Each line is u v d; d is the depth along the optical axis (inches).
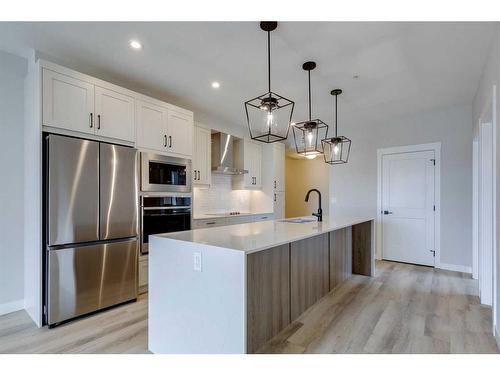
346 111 170.7
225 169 186.9
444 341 84.2
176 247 75.0
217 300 66.4
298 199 313.6
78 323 96.7
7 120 105.6
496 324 86.1
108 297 107.7
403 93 142.0
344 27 86.9
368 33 90.1
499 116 86.0
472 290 128.9
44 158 94.8
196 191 186.2
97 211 104.7
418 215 176.9
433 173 171.5
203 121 180.7
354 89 136.9
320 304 112.4
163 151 133.1
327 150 226.1
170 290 76.2
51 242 93.4
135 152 117.5
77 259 99.5
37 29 89.0
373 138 195.5
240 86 135.3
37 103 94.2
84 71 117.3
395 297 120.1
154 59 108.9
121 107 116.4
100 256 105.7
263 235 84.4
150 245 82.1
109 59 108.7
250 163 211.0
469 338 85.9
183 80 128.7
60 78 98.3
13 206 106.5
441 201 168.4
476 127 140.1
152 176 127.0
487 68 106.1
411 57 105.4
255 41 95.3
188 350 71.5
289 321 94.8
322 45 97.3
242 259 62.2
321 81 127.9
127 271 114.1
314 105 159.9
